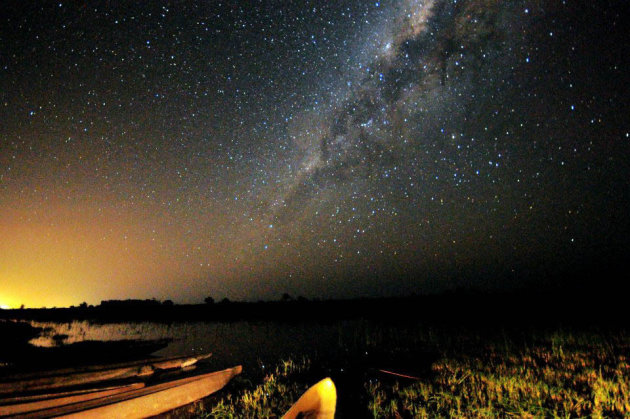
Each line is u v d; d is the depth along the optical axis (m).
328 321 17.05
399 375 7.04
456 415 4.81
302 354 9.67
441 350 9.12
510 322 13.66
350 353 9.45
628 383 5.54
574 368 6.79
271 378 7.21
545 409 4.75
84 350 10.02
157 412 5.50
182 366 7.27
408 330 12.77
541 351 8.31
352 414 5.21
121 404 5.11
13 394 4.79
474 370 6.83
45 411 4.53
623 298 17.20
